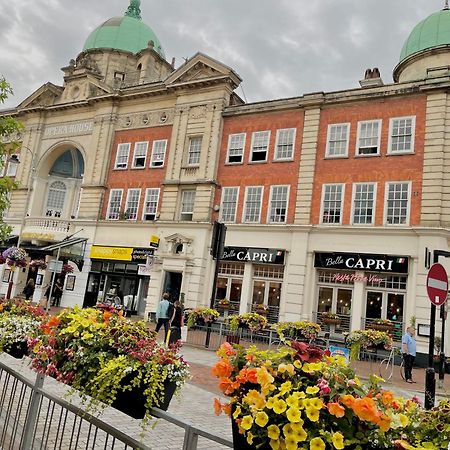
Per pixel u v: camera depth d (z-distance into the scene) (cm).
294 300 2348
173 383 379
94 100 3353
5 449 471
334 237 2334
